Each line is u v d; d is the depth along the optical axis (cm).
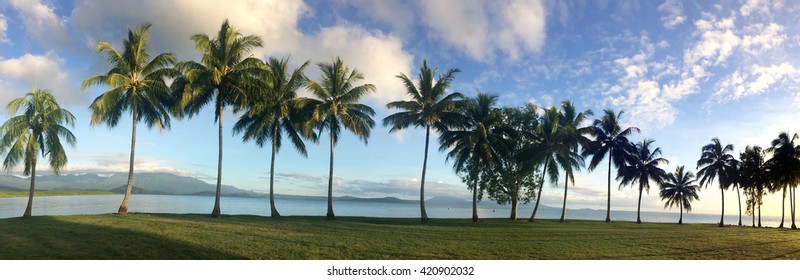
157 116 2997
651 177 4906
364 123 3475
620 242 1892
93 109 2661
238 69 2994
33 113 2545
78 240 1464
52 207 5884
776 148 4641
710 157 5112
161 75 2900
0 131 2423
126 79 2742
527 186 4166
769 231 3244
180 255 1260
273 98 3225
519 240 1875
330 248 1478
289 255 1320
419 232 2119
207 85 2911
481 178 4259
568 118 4397
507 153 3669
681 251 1630
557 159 3997
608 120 4694
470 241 1784
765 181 4759
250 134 3253
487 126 3641
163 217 2564
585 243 1816
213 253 1303
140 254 1255
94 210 5216
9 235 1551
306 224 2439
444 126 3578
